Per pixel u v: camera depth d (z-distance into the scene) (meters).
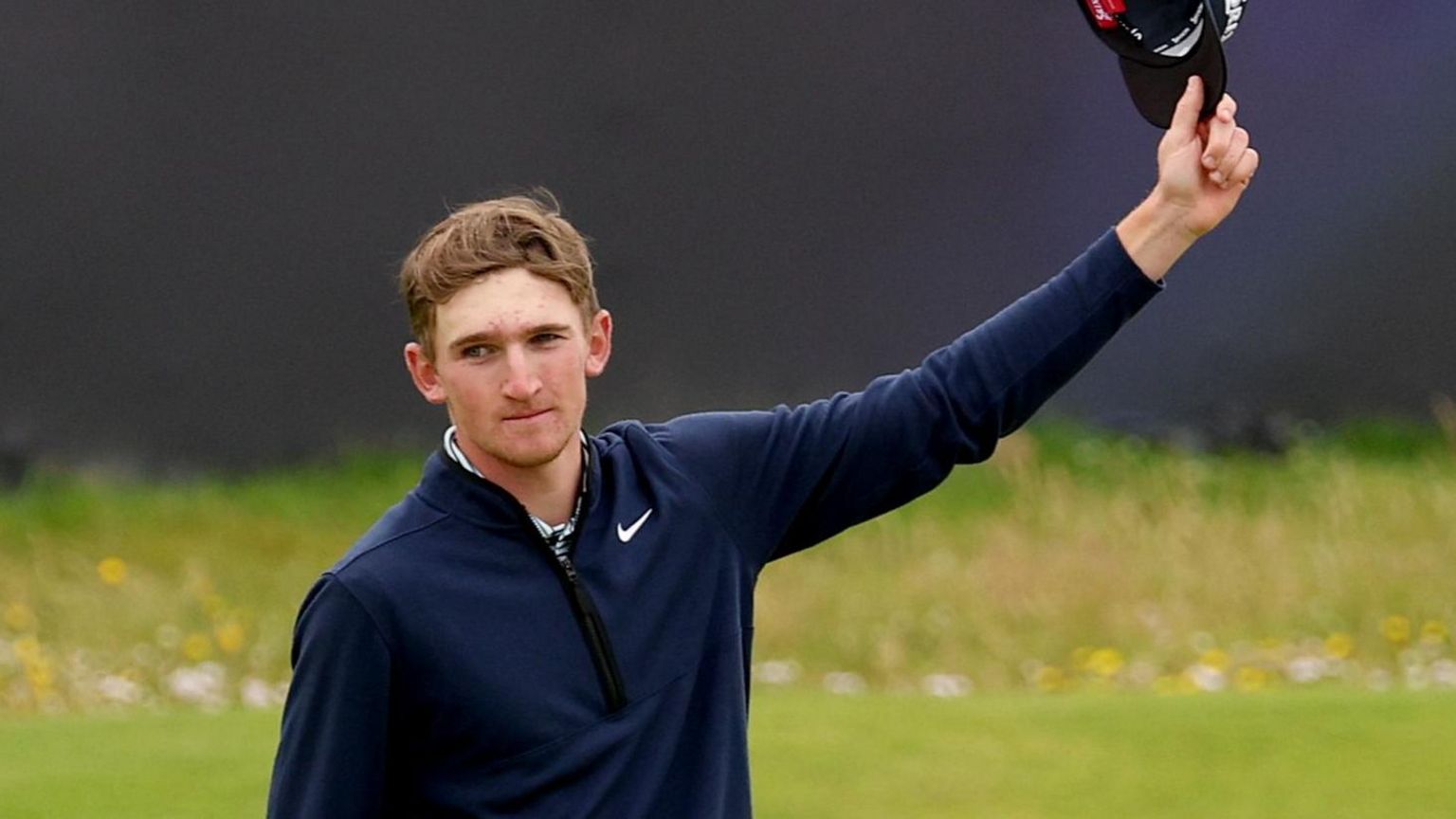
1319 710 22.44
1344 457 40.81
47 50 40.91
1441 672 29.69
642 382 41.53
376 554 9.91
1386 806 18.92
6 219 40.91
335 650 9.83
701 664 10.32
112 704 28.95
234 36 41.28
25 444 40.94
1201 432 41.78
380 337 41.53
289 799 9.96
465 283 9.75
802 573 36.12
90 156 41.09
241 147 41.28
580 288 9.98
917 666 31.97
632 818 9.91
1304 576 34.28
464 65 41.38
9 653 31.44
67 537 38.19
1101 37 10.62
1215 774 20.05
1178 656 31.23
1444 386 41.75
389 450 41.56
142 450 41.31
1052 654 31.88
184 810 19.28
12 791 19.88
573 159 41.56
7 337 40.94
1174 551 35.88
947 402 10.71
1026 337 10.73
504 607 9.90
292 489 40.78
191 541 38.28
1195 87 10.57
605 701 9.98
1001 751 20.97
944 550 37.09
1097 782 19.83
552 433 9.80
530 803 9.88
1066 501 38.59
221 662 32.25
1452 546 35.41
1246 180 10.66
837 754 20.94
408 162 41.38
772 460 10.63
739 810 10.24
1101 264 10.77
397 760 10.12
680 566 10.28
